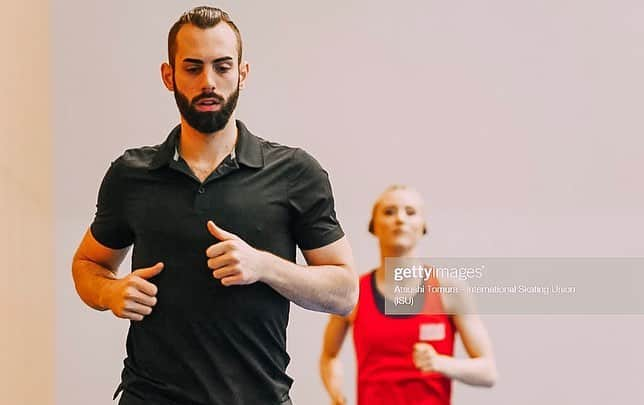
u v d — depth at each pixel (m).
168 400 3.26
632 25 6.03
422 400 5.68
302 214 3.37
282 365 3.40
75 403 5.72
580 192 5.98
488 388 5.84
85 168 5.79
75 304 5.73
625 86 6.01
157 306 3.26
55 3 5.80
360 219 5.92
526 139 6.00
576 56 6.02
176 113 5.87
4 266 4.17
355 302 3.46
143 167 3.35
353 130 5.96
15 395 4.43
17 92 4.62
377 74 5.98
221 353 3.26
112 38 5.84
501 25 6.02
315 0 5.97
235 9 5.95
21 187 4.66
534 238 5.96
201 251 3.25
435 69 6.00
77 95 5.81
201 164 3.33
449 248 5.93
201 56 3.17
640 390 5.92
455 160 5.98
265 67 5.95
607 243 5.97
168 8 5.88
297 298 3.25
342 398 5.77
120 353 5.75
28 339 4.81
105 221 3.44
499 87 6.00
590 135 6.00
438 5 6.01
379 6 5.99
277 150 3.41
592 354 5.93
